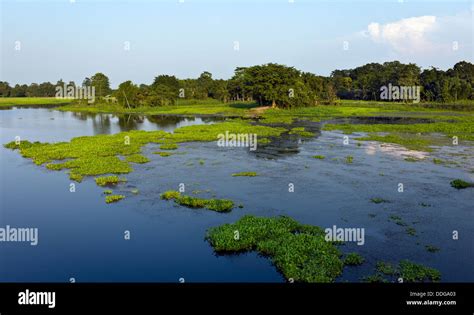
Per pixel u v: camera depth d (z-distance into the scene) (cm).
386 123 7238
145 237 2028
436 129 6016
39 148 4603
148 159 3922
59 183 3086
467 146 4544
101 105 13988
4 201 2633
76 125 8075
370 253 1786
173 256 1811
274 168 3500
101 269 1708
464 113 9025
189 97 15812
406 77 12675
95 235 2064
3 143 5353
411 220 2183
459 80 13138
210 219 2262
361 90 15125
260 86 10106
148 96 13425
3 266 1750
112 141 5128
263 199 2609
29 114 11538
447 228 2062
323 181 3022
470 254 1764
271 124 7325
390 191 2730
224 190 2828
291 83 10100
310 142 4991
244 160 3891
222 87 15175
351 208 2400
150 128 7319
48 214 2386
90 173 3344
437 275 1562
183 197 2575
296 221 2139
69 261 1784
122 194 2770
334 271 1599
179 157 4091
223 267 1702
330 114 9156
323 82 13600
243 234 1942
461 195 2616
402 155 4025
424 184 2891
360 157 3947
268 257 1786
